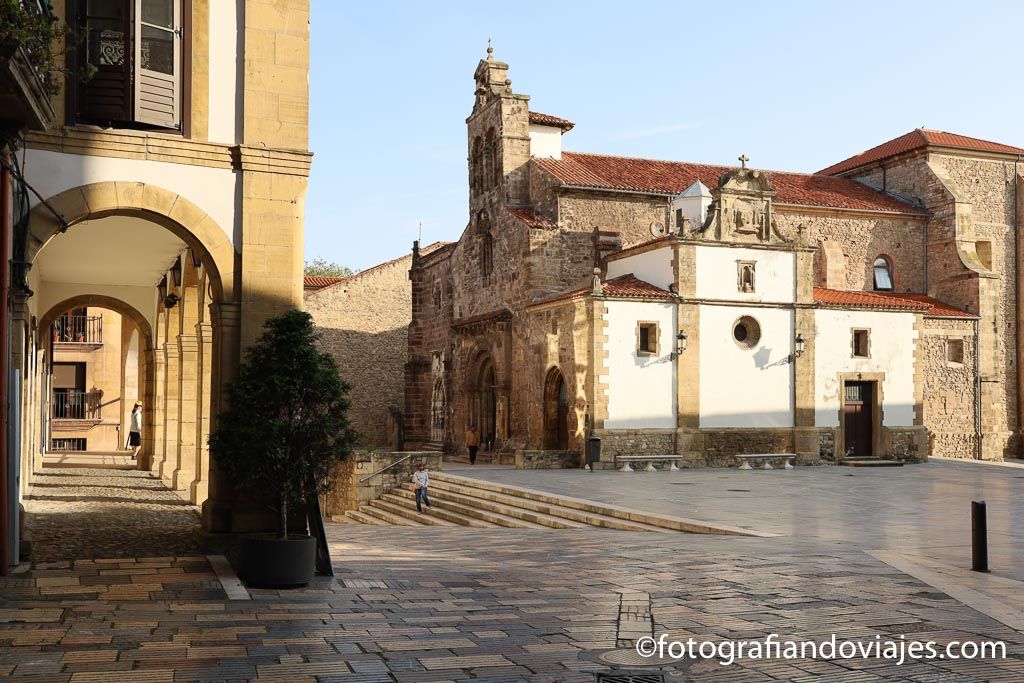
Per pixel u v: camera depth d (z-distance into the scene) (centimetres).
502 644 815
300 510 1302
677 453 3250
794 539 1568
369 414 4906
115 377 4116
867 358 3581
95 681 677
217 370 1306
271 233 1327
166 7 1303
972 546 1260
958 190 4134
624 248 3766
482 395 4106
